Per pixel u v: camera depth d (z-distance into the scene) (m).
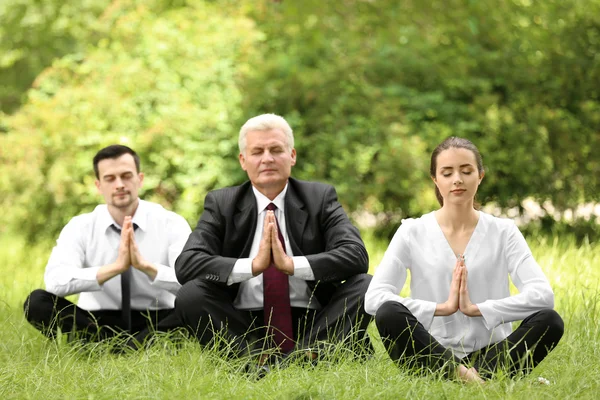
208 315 5.53
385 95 12.80
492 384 4.60
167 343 5.73
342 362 5.15
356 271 5.64
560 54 13.40
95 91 12.26
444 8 13.98
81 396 4.66
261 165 5.78
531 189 12.91
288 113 12.77
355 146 12.30
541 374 5.07
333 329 5.49
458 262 4.96
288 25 14.12
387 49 13.27
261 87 12.73
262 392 4.61
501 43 13.65
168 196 12.47
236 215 5.86
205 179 12.11
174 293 6.16
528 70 13.26
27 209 12.48
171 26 13.03
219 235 5.85
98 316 6.43
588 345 5.51
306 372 4.88
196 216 12.14
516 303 4.93
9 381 4.95
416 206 12.52
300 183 5.98
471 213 5.18
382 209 12.69
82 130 12.17
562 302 6.54
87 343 5.91
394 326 4.94
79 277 6.12
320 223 5.86
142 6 13.25
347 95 12.81
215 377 4.84
